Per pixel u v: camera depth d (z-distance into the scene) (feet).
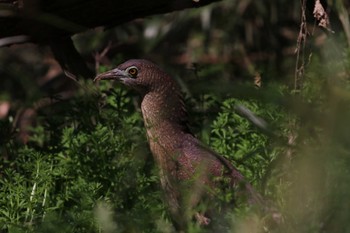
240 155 36.42
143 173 36.96
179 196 34.32
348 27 40.37
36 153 37.22
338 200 25.20
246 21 61.87
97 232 30.94
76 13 38.45
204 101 42.42
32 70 67.56
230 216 29.73
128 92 43.65
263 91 24.77
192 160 35.53
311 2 37.83
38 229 31.07
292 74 44.01
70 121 42.37
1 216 34.24
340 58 36.81
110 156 37.99
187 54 63.00
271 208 29.35
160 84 38.19
